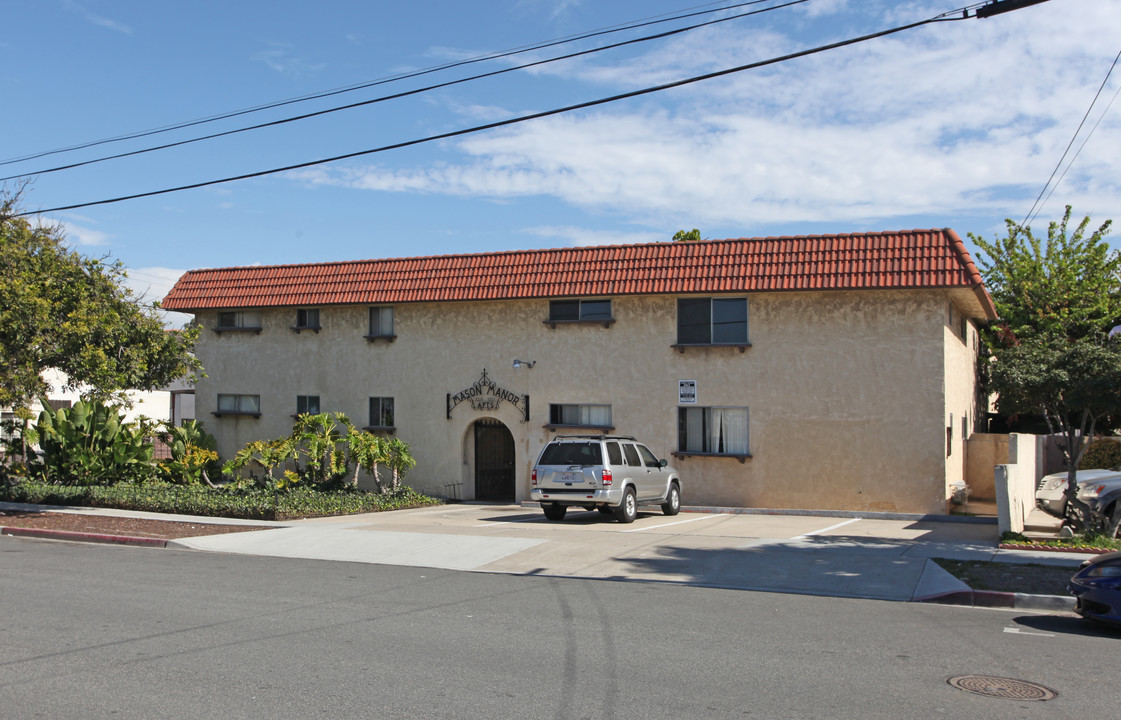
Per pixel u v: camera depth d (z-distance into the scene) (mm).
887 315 19688
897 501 19375
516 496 22953
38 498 20906
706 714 6129
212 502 19219
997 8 10891
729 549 14000
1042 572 11625
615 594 10773
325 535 15891
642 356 21797
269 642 8094
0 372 17984
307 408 25500
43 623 8852
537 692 6590
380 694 6504
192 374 26422
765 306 20703
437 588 11133
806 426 20219
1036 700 6547
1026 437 17156
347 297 24359
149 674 7008
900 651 7988
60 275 19812
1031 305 28922
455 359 23766
